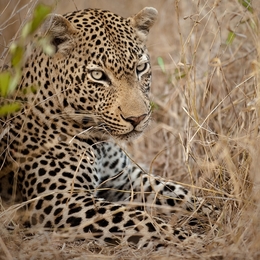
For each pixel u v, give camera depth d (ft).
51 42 32.45
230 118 38.68
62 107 32.96
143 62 33.30
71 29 32.55
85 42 32.42
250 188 29.89
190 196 33.86
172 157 42.32
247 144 31.19
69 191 31.37
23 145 33.01
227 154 30.30
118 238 28.76
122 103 31.96
